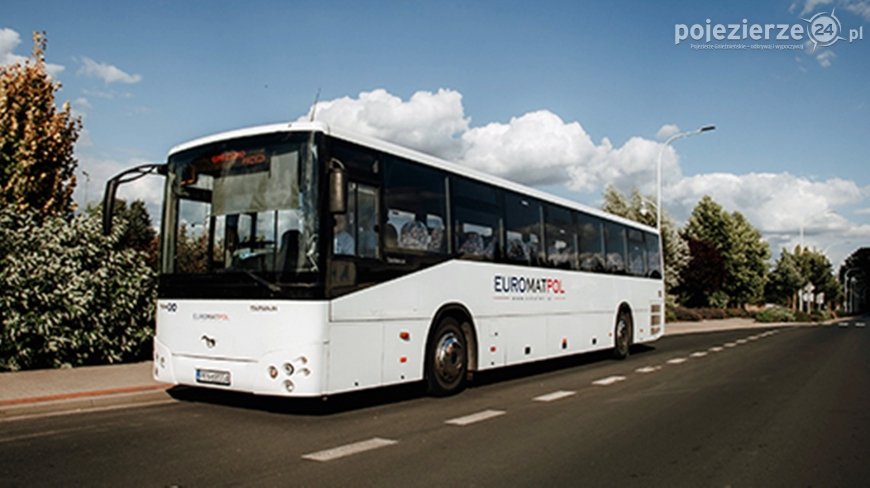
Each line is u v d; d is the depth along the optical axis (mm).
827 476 6363
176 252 8969
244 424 8188
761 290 76188
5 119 13688
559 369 15227
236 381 8242
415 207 9953
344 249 8531
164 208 9234
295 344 7965
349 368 8430
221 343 8398
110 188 9414
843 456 7113
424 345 9914
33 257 11430
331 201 8156
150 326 12969
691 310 51000
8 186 13398
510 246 12344
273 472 6066
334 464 6383
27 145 13711
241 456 6629
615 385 12398
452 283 10602
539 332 13172
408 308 9578
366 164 9102
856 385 12805
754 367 16047
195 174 9008
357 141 8984
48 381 10242
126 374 11211
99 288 12109
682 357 18672
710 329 37344
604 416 9172
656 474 6320
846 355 20094
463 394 10961
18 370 11328
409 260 9680
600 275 16078
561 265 14219
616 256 17109
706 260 56438
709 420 9016
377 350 8938
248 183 8578
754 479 6230
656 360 17609
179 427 7973
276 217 8305
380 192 9273
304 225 8141
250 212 8477
